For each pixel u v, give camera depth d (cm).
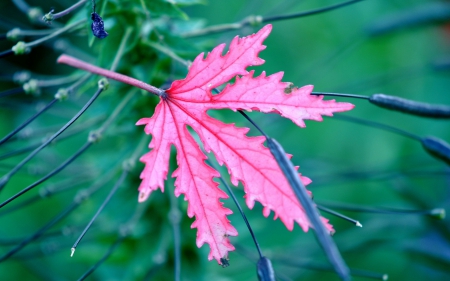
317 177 45
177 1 37
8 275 51
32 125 58
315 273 51
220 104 31
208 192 31
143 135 42
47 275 46
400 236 48
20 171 43
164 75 40
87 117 42
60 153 54
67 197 54
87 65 31
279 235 53
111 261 45
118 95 40
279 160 30
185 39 40
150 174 31
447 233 46
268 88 31
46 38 35
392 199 57
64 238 47
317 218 29
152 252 44
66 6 47
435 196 55
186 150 32
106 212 44
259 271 31
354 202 57
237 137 31
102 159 44
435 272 53
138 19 39
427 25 48
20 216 53
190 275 44
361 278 54
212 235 31
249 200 31
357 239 47
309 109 31
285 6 53
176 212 40
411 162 54
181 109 32
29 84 38
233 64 31
